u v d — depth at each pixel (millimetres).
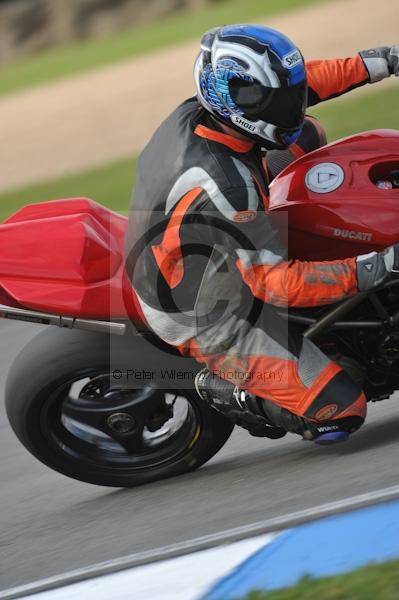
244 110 12516
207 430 14711
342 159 13539
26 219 14945
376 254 12680
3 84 84125
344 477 12992
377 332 13461
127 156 44219
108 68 73625
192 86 56656
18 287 13883
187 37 79625
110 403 14703
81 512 14414
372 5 66938
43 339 14492
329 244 13242
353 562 10203
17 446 17609
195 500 13789
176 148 12906
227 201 12453
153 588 10766
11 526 14516
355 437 14711
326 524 11133
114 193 36875
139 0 105000
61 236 14125
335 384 13312
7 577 12711
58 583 11508
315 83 14578
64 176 43125
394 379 13828
